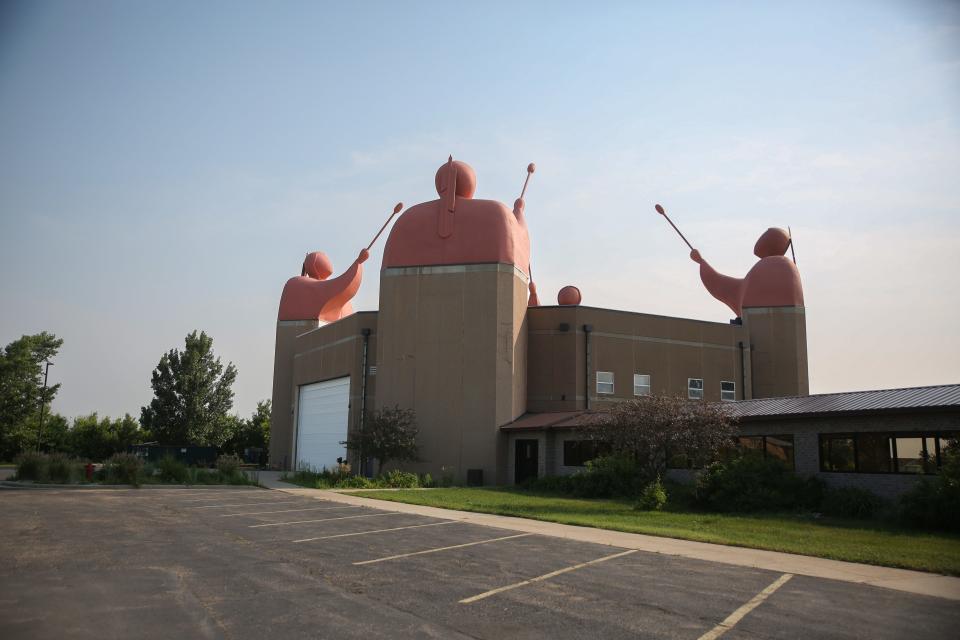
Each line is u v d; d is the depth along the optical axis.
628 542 13.51
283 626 7.26
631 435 21.39
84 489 26.59
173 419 63.38
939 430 17.97
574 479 26.67
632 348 39.38
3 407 60.16
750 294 43.25
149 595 8.55
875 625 7.53
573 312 38.56
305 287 49.69
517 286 36.12
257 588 9.02
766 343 42.44
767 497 19.75
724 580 9.84
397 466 34.66
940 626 7.50
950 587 9.47
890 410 18.70
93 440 63.84
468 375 34.53
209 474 31.19
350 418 38.47
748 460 20.91
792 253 45.22
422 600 8.47
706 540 13.64
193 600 8.33
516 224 37.34
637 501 21.56
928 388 21.02
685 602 8.49
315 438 43.81
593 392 38.00
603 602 8.45
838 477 20.31
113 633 6.95
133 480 28.14
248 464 63.09
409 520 17.09
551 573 10.24
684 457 21.67
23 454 29.47
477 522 16.78
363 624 7.38
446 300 35.50
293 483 31.67
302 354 47.12
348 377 39.84
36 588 8.83
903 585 9.59
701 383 40.69
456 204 36.69
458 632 7.16
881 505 18.41
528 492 27.91
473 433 33.91
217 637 6.88
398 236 36.88
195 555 11.49
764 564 11.16
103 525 15.20
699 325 41.34
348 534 14.39
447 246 35.97
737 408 25.16
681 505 20.92
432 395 34.75
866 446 19.69
